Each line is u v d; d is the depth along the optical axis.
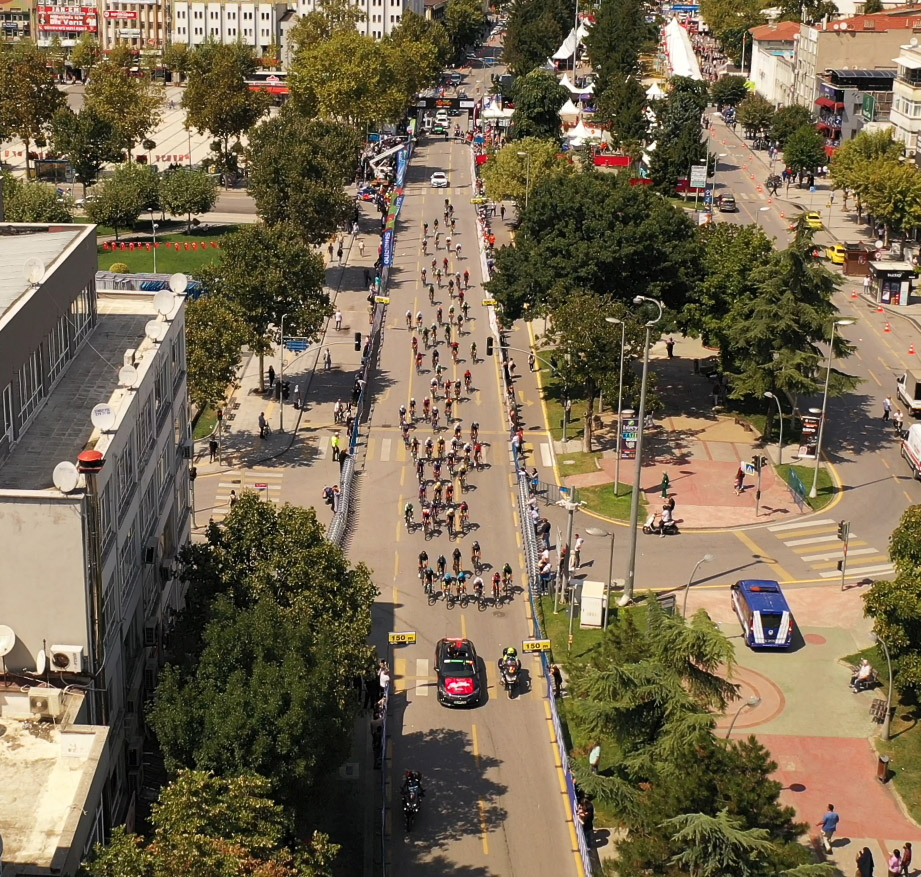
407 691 92.62
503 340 167.25
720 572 110.94
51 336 79.38
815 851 77.38
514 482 127.88
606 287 144.38
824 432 140.25
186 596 78.06
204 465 129.62
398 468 130.38
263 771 64.88
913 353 166.12
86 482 63.66
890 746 87.50
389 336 169.00
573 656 96.69
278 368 155.88
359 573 81.62
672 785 64.88
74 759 60.25
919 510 90.69
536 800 81.19
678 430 140.00
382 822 75.94
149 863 56.06
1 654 63.59
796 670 96.38
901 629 86.06
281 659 68.62
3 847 54.91
